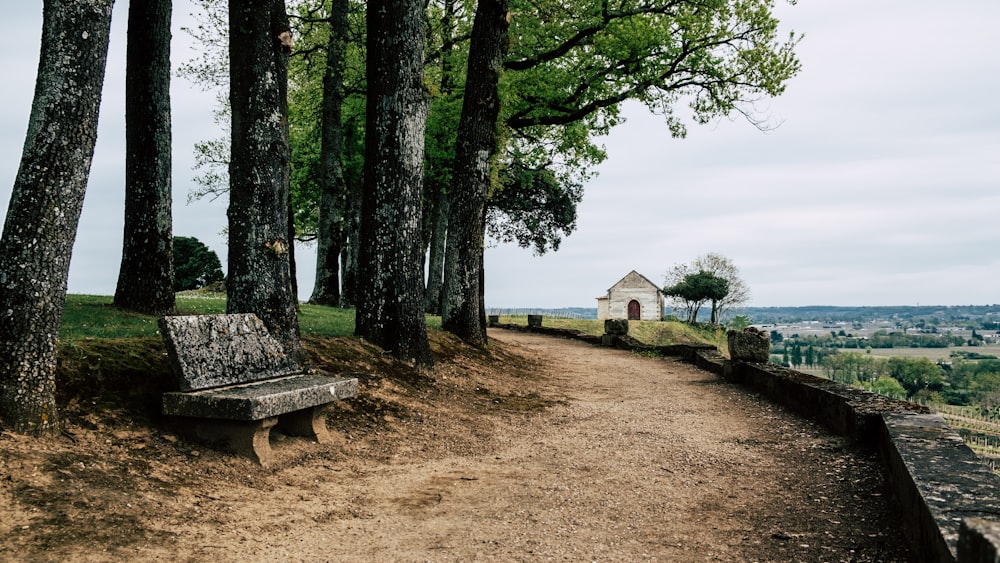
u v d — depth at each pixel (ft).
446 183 86.22
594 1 66.49
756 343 51.01
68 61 19.51
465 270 57.47
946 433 21.56
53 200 19.24
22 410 18.65
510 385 45.37
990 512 13.58
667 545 16.98
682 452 27.73
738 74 69.36
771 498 21.06
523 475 23.95
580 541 17.21
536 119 72.02
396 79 40.34
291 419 25.82
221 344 24.71
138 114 36.60
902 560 15.47
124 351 24.76
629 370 61.31
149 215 36.96
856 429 26.66
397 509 19.62
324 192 77.41
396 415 31.24
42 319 19.11
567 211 173.17
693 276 237.45
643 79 68.74
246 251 31.37
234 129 31.91
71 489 16.56
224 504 18.45
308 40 75.46
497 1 54.95
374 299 40.32
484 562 15.61
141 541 15.06
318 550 16.06
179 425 22.61
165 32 36.94
